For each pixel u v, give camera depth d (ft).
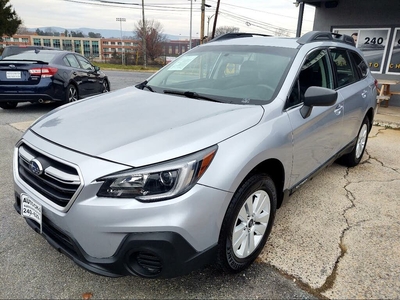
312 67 10.23
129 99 9.27
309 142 9.47
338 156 12.64
